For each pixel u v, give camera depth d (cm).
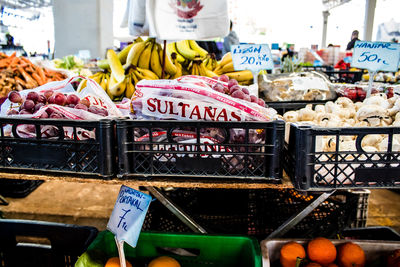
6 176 91
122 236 87
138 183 86
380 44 154
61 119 85
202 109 89
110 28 771
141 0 126
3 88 215
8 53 579
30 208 229
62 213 222
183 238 108
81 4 708
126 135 85
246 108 89
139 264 112
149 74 204
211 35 119
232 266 109
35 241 195
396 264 92
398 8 895
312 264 91
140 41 225
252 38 822
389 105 132
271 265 104
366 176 80
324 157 92
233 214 139
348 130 78
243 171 85
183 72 230
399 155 79
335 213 125
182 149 89
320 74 203
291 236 133
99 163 85
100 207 232
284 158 94
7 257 124
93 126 83
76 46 724
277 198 138
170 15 116
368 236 135
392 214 224
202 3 117
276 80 192
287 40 1016
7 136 90
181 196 142
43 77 243
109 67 217
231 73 235
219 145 83
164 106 92
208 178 86
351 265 97
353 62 158
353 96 183
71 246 120
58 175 89
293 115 131
